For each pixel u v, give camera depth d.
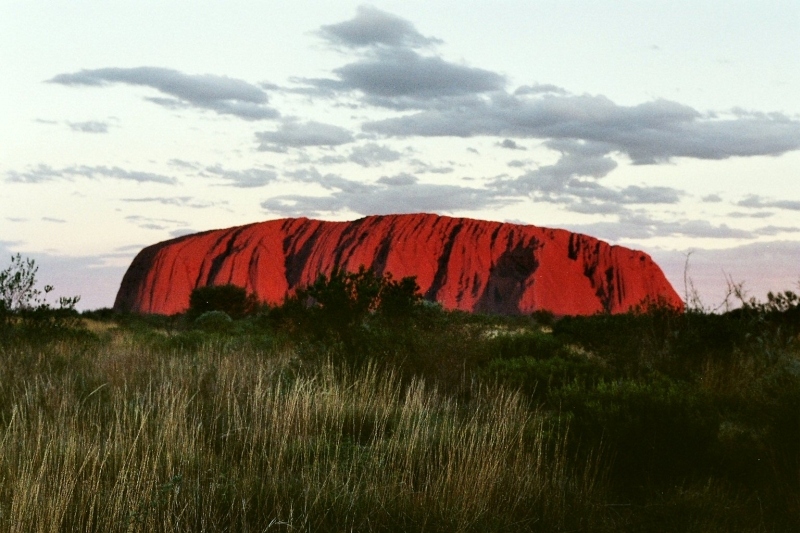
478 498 4.71
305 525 4.32
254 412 6.57
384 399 7.58
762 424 6.79
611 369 9.68
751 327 10.75
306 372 9.27
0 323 12.22
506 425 6.19
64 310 13.36
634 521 4.84
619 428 5.93
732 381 8.88
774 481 5.53
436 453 5.62
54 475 4.66
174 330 26.08
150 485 4.45
